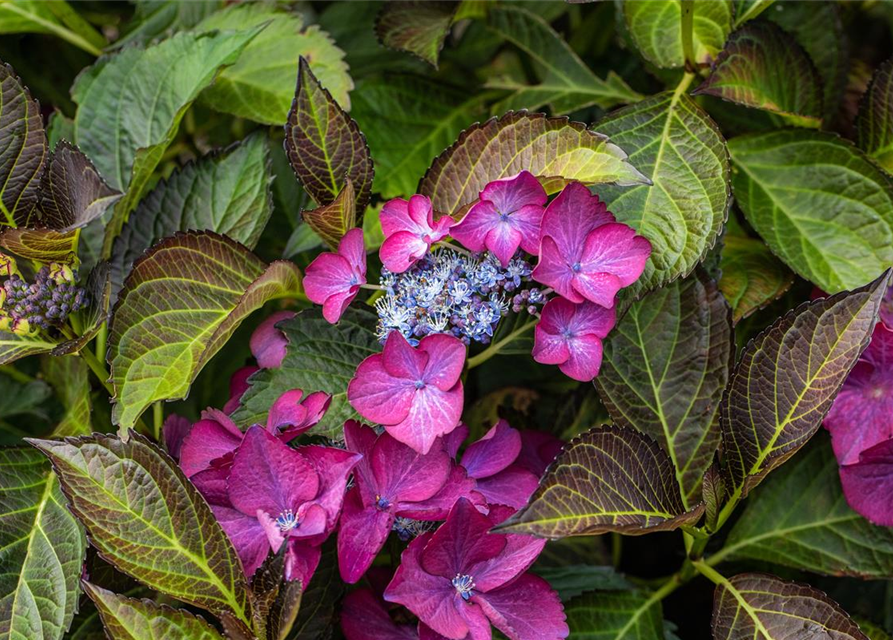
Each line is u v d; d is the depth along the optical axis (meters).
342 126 0.65
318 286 0.64
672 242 0.65
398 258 0.62
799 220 0.69
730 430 0.64
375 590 0.65
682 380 0.67
